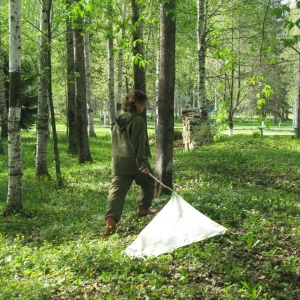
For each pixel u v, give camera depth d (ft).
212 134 77.41
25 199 40.47
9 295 16.55
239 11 88.43
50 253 22.21
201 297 15.47
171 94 33.55
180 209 20.72
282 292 15.24
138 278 17.06
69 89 77.66
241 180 43.68
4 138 105.29
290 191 38.37
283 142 75.46
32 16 77.92
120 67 91.35
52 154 80.02
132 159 20.35
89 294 16.58
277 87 126.93
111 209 20.70
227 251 19.06
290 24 15.19
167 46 33.04
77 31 63.46
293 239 20.01
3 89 101.60
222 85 25.25
